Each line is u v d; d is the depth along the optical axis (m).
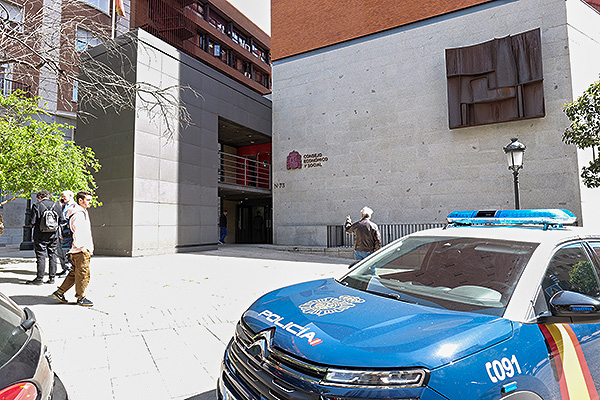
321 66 17.89
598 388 2.09
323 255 14.36
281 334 2.00
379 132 16.25
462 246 2.79
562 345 2.02
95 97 9.59
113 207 12.84
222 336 4.64
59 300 5.89
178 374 3.57
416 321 1.97
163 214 13.40
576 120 11.23
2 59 7.09
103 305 5.86
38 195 7.29
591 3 15.39
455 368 1.64
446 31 15.14
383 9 16.55
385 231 15.68
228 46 33.69
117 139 12.95
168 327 4.93
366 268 3.09
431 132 15.15
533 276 2.21
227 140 20.94
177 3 28.06
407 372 1.61
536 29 13.13
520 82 13.30
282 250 15.52
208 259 12.04
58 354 3.95
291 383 1.79
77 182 9.57
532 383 1.80
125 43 13.03
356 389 1.62
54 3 7.73
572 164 12.66
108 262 11.02
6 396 1.66
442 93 15.05
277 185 18.59
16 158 8.61
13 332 2.03
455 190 14.55
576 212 12.45
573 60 13.02
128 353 4.05
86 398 3.08
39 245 7.13
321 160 17.50
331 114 17.45
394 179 15.76
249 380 2.04
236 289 7.34
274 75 19.19
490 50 13.83
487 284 2.37
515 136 13.63
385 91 16.25
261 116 19.16
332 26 17.77
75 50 7.70
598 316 1.95
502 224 3.08
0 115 9.15
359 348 1.74
